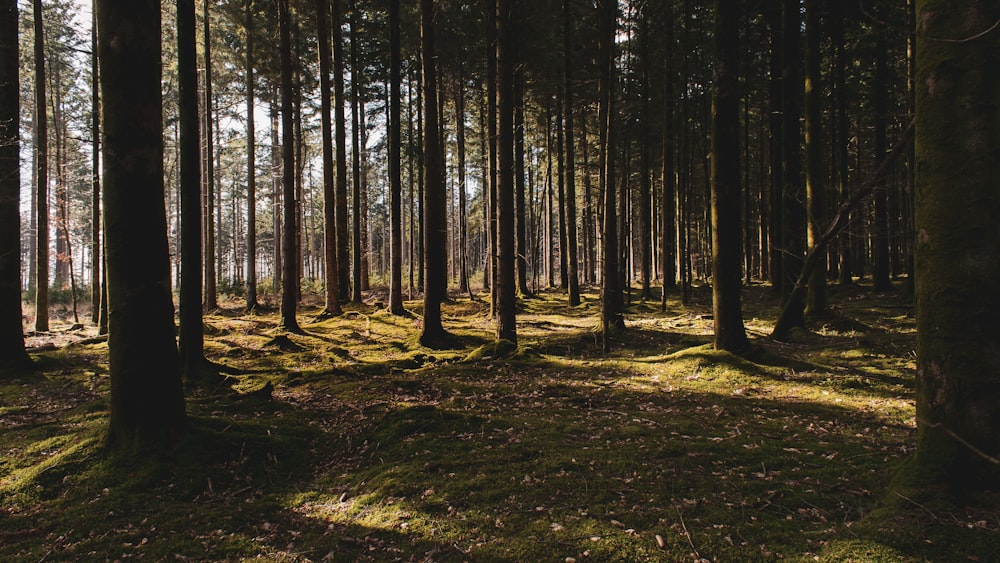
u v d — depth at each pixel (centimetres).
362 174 3025
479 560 321
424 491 425
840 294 1939
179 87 903
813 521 350
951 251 311
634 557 313
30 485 437
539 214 3494
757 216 3419
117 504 415
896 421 584
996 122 298
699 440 535
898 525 304
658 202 3434
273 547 359
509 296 1127
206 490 447
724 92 868
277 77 2244
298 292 2431
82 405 750
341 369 959
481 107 2484
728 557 308
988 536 277
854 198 465
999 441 300
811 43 1200
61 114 2691
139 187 473
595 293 2753
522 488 421
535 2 1656
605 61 1196
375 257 5566
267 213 5106
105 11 457
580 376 891
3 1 968
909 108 748
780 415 632
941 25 309
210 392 817
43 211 1653
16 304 992
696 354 892
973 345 305
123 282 476
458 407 696
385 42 2230
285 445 538
